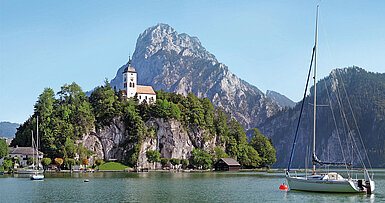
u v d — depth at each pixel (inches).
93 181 5959.6
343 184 3900.1
